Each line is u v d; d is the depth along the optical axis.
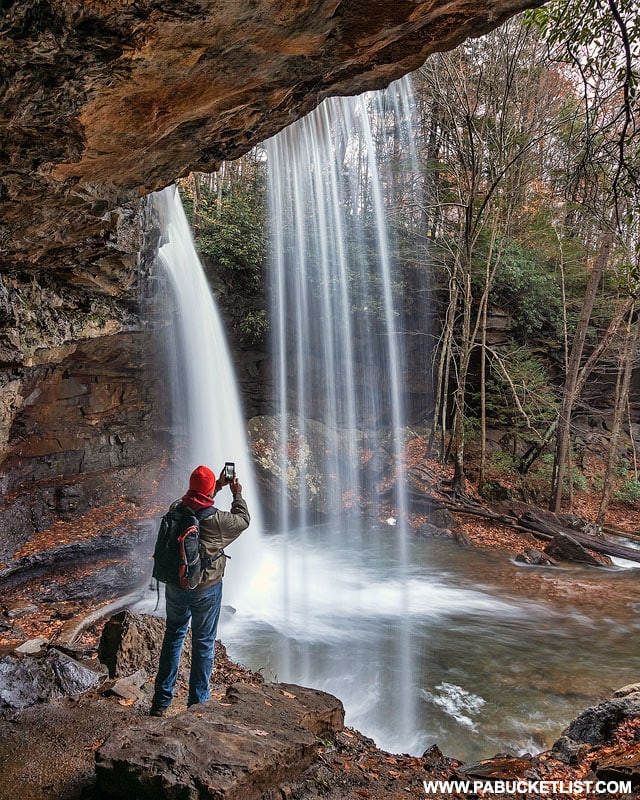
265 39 2.96
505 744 5.12
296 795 2.87
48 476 9.42
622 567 11.09
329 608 8.58
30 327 6.14
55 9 2.38
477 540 12.30
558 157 15.16
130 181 4.41
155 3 2.46
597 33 4.69
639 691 4.51
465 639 7.59
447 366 15.09
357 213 16.14
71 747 3.21
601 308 16.31
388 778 3.41
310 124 14.71
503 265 15.88
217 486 3.59
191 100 3.37
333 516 13.40
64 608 6.52
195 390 12.05
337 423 15.75
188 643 5.08
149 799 2.50
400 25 3.22
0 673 3.84
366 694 5.97
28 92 2.84
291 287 15.19
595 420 18.09
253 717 3.32
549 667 6.80
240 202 14.52
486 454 15.85
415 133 16.42
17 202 4.06
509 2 3.40
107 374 10.16
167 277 10.21
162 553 3.29
